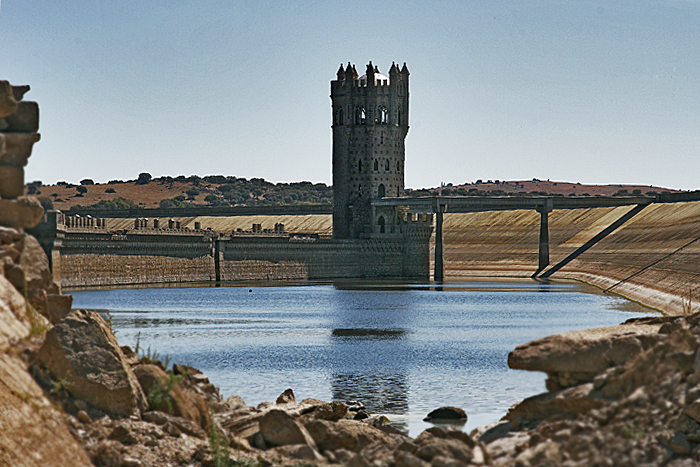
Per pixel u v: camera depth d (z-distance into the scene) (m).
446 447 40.72
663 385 41.97
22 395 40.06
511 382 98.25
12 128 47.62
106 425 42.34
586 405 42.94
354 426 54.66
